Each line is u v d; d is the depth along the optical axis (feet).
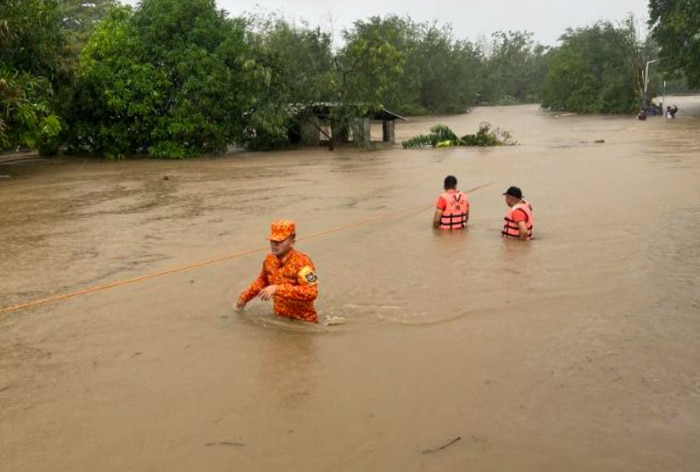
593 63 208.74
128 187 56.29
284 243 19.62
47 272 27.20
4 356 17.95
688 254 27.45
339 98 98.84
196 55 84.53
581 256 27.66
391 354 17.39
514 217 31.35
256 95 91.56
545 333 18.69
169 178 62.85
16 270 27.73
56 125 67.97
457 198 33.88
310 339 18.66
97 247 31.94
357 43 96.02
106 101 81.76
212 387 15.61
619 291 22.58
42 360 17.60
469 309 21.04
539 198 43.47
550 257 27.66
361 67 97.40
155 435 13.41
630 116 178.40
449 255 28.53
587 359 16.70
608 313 20.30
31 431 13.71
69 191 54.49
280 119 92.48
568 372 15.92
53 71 75.72
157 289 24.14
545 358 16.84
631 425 13.24
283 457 12.44
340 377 16.01
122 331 19.69
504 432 13.12
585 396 14.58
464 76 253.24
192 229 35.91
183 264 27.94
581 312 20.47
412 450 12.54
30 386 15.96
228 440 13.12
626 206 39.22
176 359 17.39
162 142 84.84
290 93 97.81
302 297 19.62
